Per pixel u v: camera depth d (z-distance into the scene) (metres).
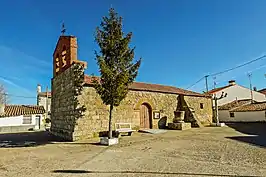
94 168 6.48
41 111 31.28
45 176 5.77
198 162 6.90
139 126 17.27
